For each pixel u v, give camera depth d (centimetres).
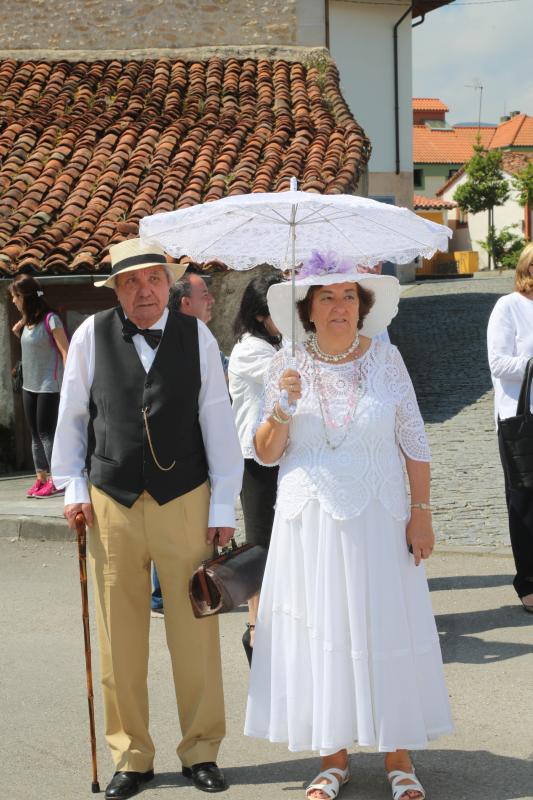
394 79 2352
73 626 597
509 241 4256
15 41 1708
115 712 387
